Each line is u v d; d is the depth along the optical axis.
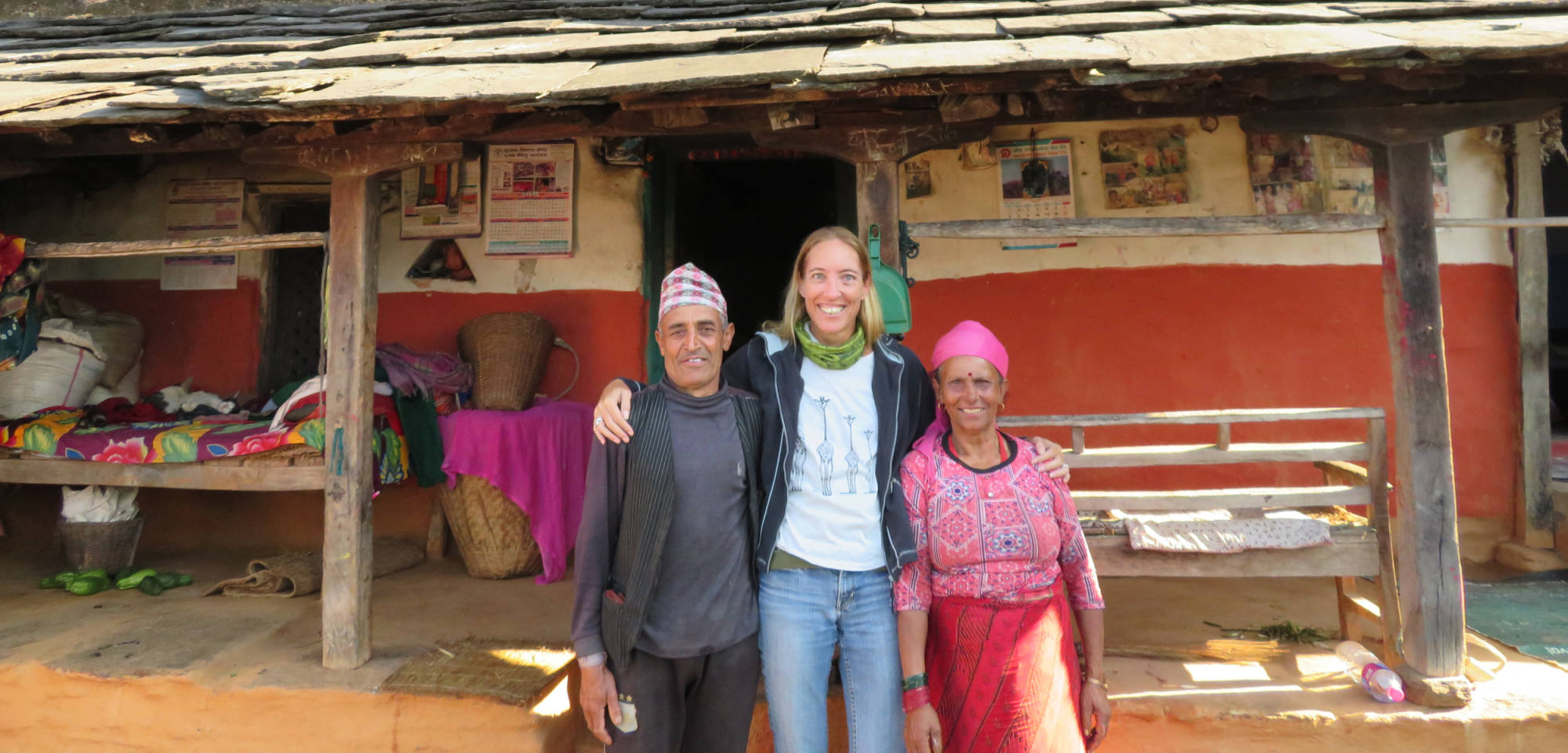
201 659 3.27
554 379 4.95
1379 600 3.02
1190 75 2.62
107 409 4.46
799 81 2.60
